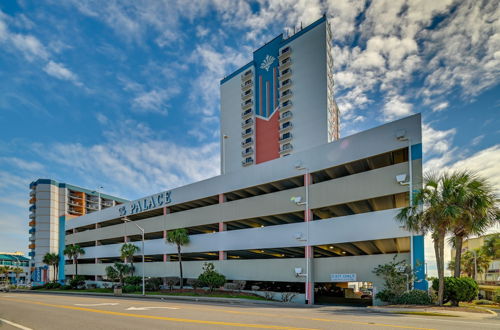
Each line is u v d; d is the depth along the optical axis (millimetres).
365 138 31328
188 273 46281
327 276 32469
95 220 67938
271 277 36469
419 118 28391
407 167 28297
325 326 12617
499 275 57094
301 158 35812
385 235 28453
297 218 41125
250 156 83125
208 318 15617
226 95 92125
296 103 76188
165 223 50938
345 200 31578
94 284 63750
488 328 12148
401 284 24750
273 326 12711
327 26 75938
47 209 108625
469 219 21188
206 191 45625
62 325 14445
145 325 13727
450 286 22047
